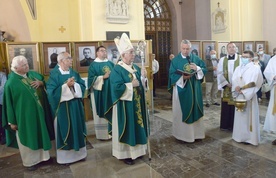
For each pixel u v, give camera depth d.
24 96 3.22
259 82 3.66
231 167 3.13
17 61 3.24
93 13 6.12
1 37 6.75
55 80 3.35
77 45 5.40
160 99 8.30
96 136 4.52
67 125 3.35
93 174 3.14
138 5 6.60
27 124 3.24
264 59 6.93
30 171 3.32
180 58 4.04
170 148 3.87
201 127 4.13
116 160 3.54
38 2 6.56
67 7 6.80
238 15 8.23
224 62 4.46
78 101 3.48
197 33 10.87
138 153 3.38
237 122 3.95
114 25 6.35
